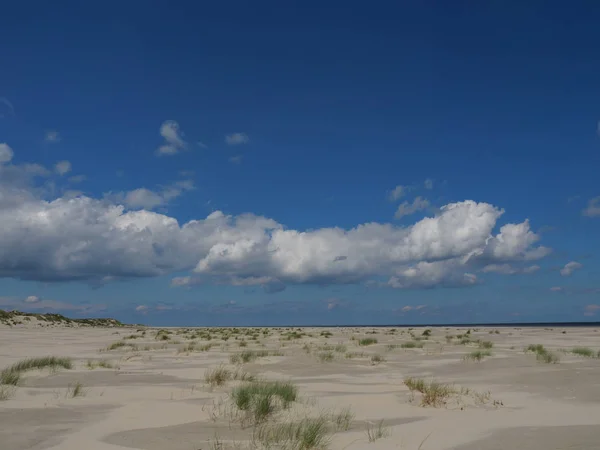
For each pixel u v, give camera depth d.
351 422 9.61
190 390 13.22
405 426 9.22
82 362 21.22
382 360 22.19
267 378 16.55
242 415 9.87
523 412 10.67
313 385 14.96
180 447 7.61
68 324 85.00
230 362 21.23
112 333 61.00
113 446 7.64
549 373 16.34
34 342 36.91
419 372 18.47
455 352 26.34
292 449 7.54
